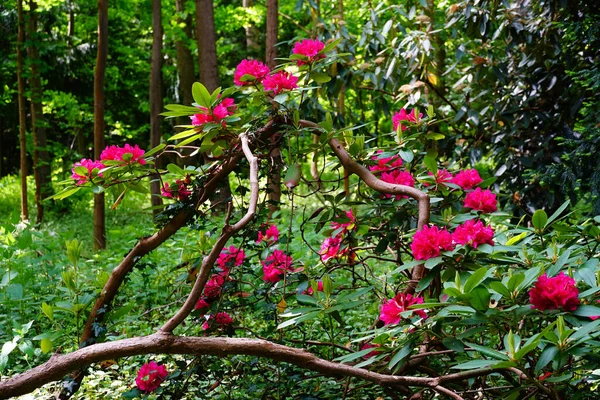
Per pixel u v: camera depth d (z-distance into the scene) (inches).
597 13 207.8
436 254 88.2
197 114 112.8
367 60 271.3
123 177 120.3
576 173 188.9
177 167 120.1
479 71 239.3
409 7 280.5
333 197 121.9
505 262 95.5
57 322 173.2
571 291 78.4
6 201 576.4
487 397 102.3
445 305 84.7
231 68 693.3
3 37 565.6
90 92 687.1
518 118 234.7
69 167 581.0
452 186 114.0
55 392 133.7
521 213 232.7
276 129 117.4
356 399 121.6
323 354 140.8
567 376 78.7
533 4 232.8
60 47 579.5
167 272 201.8
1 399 91.6
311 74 117.3
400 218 116.2
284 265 124.6
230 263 123.1
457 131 243.6
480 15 231.1
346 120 315.6
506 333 85.3
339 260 131.6
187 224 123.9
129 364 148.2
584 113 195.6
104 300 123.7
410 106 253.8
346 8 386.9
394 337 90.5
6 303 185.3
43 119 481.7
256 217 120.0
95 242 323.6
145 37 692.1
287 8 517.3
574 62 228.8
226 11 490.3
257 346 92.7
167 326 95.3
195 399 128.0
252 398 125.0
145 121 792.3
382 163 121.6
